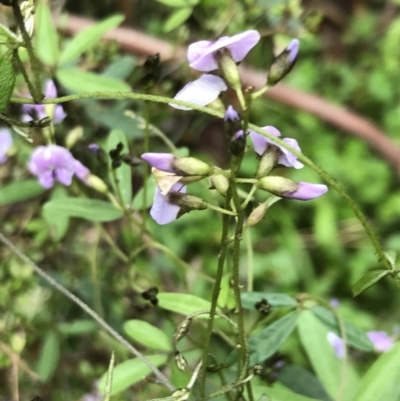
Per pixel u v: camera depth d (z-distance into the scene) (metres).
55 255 0.18
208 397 0.09
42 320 0.16
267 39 0.20
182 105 0.08
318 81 0.27
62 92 0.16
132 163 0.12
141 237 0.16
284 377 0.12
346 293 0.24
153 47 0.19
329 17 0.26
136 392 0.16
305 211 0.25
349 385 0.11
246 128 0.08
